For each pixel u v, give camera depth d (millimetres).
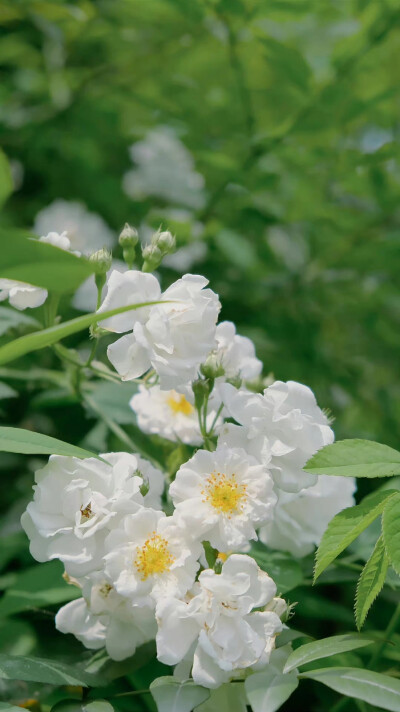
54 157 1157
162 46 1154
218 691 726
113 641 755
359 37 1002
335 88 996
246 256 1078
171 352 738
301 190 1117
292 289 1165
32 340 675
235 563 721
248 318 1105
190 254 1068
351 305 1202
